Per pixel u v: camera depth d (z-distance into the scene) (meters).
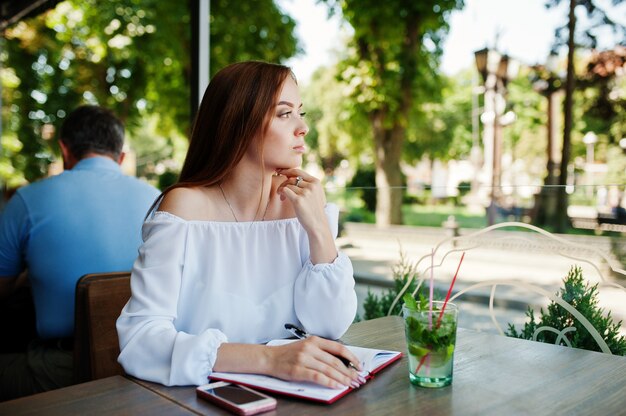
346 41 12.80
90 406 0.88
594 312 1.62
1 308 2.26
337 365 0.98
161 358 1.03
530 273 1.84
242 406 0.84
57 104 11.20
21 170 11.02
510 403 0.89
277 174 1.45
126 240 2.04
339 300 1.34
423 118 12.78
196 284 1.29
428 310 0.99
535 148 19.22
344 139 21.97
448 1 11.00
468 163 25.53
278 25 11.52
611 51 8.90
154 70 11.36
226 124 1.35
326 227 1.38
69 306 1.96
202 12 3.07
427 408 0.86
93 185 2.02
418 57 11.81
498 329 1.79
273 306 1.36
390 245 2.22
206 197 1.38
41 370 1.83
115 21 10.61
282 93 1.37
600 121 9.41
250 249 1.36
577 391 0.95
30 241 1.93
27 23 10.06
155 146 18.58
